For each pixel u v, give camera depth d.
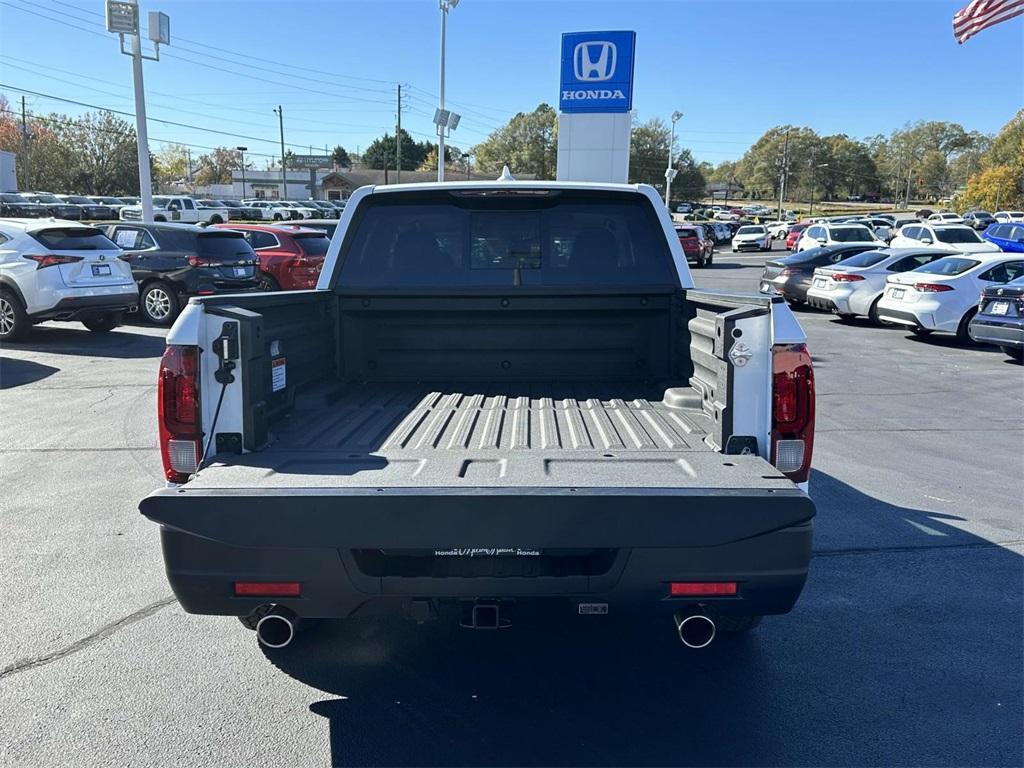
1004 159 82.19
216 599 2.86
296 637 3.97
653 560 2.78
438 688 3.52
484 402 4.07
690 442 3.28
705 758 3.03
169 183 115.62
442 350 4.56
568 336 4.53
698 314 3.88
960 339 14.49
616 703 3.41
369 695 3.45
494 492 2.71
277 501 2.72
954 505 6.00
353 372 4.56
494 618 2.93
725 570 2.80
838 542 5.26
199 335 3.08
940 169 146.12
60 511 5.70
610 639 3.99
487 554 2.86
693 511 2.73
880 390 10.54
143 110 20.78
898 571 4.80
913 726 3.25
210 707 3.34
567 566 2.90
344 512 2.72
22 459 6.94
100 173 70.69
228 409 3.13
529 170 96.00
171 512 2.74
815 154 148.50
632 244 4.59
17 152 68.81
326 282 4.51
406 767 2.96
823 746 3.11
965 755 3.05
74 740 3.09
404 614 2.94
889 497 6.18
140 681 3.54
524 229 4.58
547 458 3.08
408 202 4.57
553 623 4.17
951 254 16.84
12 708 3.31
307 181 109.12
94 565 4.79
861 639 3.99
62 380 10.30
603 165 20.53
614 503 2.72
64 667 3.65
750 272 35.03
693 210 95.62
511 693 3.49
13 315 12.58
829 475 6.76
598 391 4.33
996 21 15.45
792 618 4.21
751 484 2.79
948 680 3.61
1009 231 27.19
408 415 3.78
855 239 29.27
